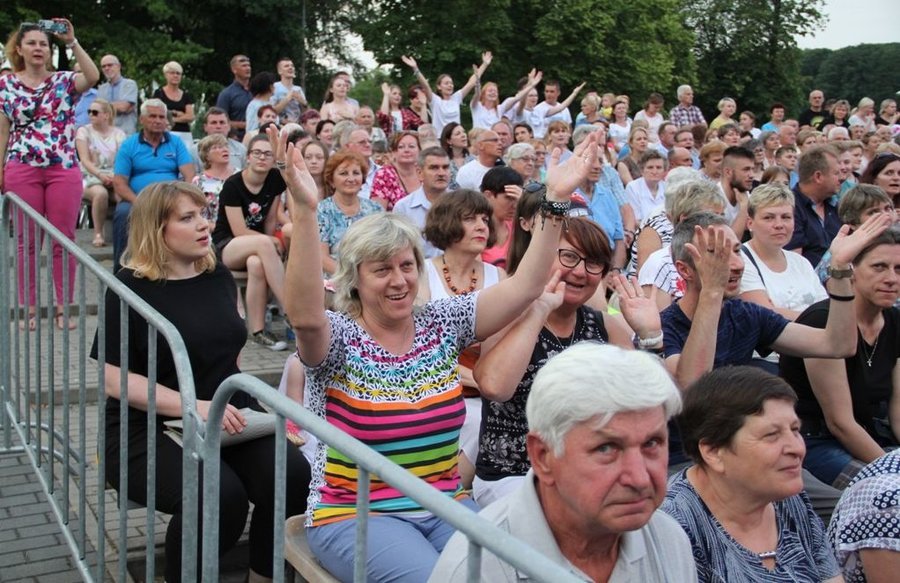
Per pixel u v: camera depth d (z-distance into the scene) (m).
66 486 3.67
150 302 3.44
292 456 3.40
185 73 28.97
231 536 3.19
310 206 2.72
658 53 35.00
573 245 3.50
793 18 42.75
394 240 2.85
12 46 6.54
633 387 1.85
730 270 3.78
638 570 2.03
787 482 2.43
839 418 3.99
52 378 3.98
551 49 32.88
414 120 13.73
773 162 12.32
